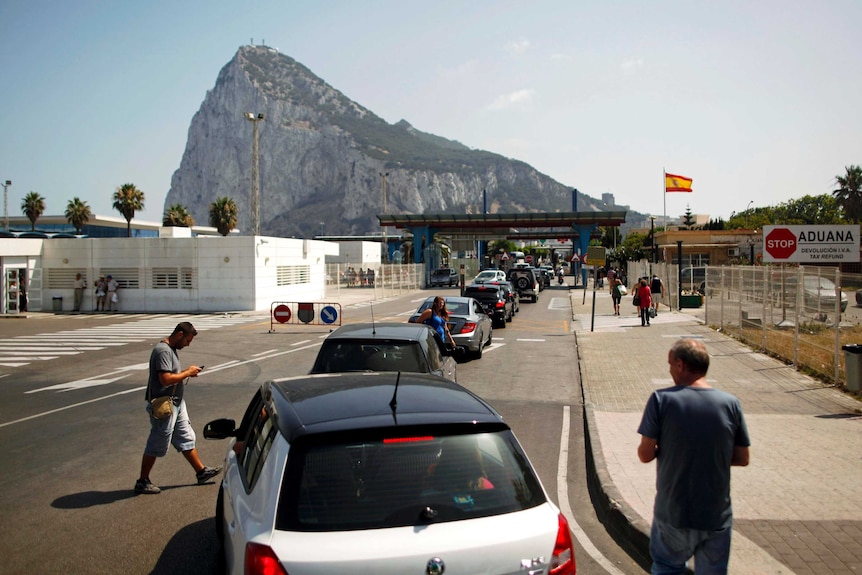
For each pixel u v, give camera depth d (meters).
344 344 8.16
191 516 6.28
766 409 10.27
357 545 2.86
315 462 3.18
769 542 5.26
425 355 8.16
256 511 3.17
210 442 9.16
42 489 7.11
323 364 8.00
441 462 3.25
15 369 15.84
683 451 3.72
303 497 3.04
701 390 3.82
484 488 3.20
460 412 3.56
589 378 13.79
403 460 3.22
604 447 8.34
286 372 15.15
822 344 12.91
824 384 12.21
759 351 16.53
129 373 15.17
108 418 10.64
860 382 10.95
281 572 2.79
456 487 3.16
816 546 5.18
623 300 41.06
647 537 5.44
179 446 7.20
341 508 3.01
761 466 7.25
